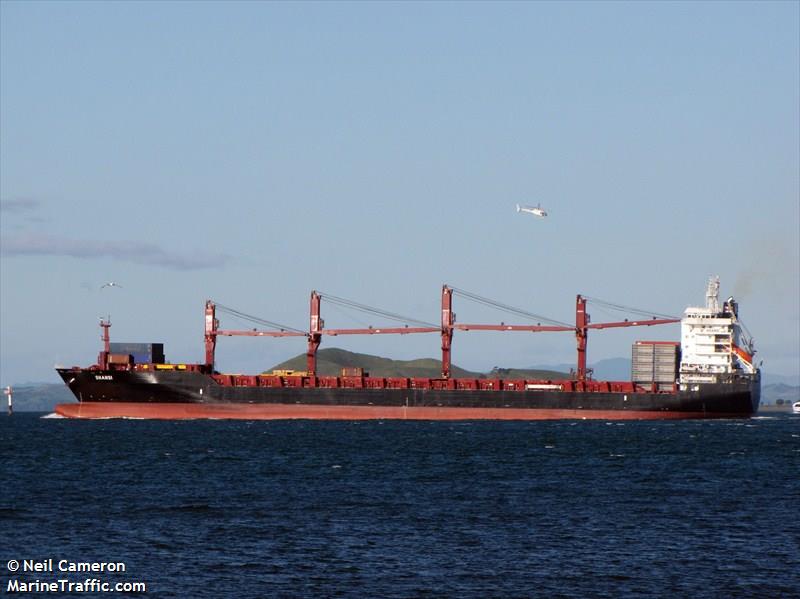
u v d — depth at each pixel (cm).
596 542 16038
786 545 15825
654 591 13212
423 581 13638
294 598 12838
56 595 13038
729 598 12938
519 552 15300
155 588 13275
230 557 14925
